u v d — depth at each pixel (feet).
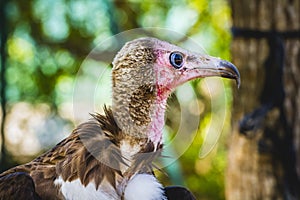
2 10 43.52
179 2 65.57
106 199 19.94
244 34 31.86
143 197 20.25
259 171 31.60
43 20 65.67
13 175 20.12
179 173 36.17
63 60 65.87
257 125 30.91
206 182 63.21
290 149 31.17
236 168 32.27
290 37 31.32
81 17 62.95
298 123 31.37
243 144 31.81
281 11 31.24
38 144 59.57
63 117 60.44
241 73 31.89
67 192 19.84
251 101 31.71
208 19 65.67
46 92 65.21
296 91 31.53
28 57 69.62
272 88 31.19
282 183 31.32
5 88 41.22
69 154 20.33
